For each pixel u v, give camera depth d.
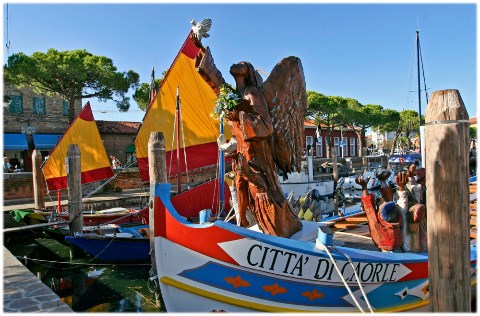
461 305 3.75
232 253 4.74
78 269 10.98
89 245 10.98
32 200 19.69
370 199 6.25
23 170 26.34
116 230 12.18
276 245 4.84
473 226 8.65
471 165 25.02
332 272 5.15
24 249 13.45
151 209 6.04
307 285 5.08
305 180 19.41
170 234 4.76
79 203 12.10
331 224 9.25
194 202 14.08
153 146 9.14
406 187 6.47
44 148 28.80
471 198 11.02
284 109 6.48
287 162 6.59
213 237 4.70
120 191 23.47
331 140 48.47
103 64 25.88
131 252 10.98
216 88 6.47
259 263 4.82
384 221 6.05
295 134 6.73
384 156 37.53
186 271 4.73
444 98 3.85
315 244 5.18
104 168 17.42
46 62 23.81
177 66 15.33
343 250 5.30
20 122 28.84
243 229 4.83
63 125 30.86
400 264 5.63
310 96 40.81
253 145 6.18
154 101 15.65
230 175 7.36
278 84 6.44
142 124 15.67
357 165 43.72
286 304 5.02
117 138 32.22
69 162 12.03
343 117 42.47
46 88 25.67
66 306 6.09
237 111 6.09
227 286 4.78
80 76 24.53
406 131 50.62
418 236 6.20
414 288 5.95
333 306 5.28
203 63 6.30
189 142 15.73
